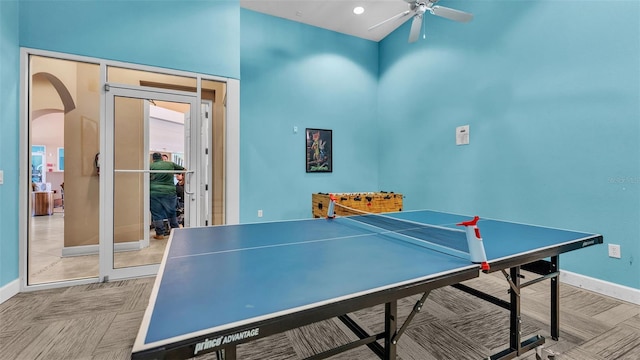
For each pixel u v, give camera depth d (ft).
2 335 6.30
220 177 12.19
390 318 4.12
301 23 15.85
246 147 14.57
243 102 14.47
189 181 10.78
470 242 4.20
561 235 6.17
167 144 10.72
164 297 2.90
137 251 11.39
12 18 8.16
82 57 8.98
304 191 16.06
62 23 8.78
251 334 2.43
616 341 6.14
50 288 8.80
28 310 7.43
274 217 15.33
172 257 4.32
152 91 9.99
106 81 9.36
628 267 7.89
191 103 10.55
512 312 5.53
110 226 9.50
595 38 8.46
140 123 10.63
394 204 14.21
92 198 12.85
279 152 15.37
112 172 9.54
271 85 15.12
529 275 9.98
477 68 12.14
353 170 17.53
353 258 4.29
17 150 8.44
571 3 9.01
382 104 17.85
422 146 15.06
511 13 10.77
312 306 2.75
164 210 11.62
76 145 12.62
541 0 9.81
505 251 4.86
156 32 9.84
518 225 7.39
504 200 11.16
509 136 10.93
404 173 16.26
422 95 15.01
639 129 7.63
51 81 12.13
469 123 12.55
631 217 7.82
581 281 8.83
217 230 6.41
